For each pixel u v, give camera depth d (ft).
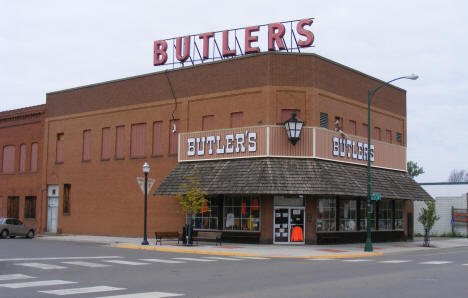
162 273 56.85
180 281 50.19
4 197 160.04
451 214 160.97
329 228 107.86
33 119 153.48
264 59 105.60
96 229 132.67
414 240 138.92
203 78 115.03
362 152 118.01
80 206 136.98
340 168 108.17
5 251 84.43
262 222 102.73
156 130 123.34
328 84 109.91
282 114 104.53
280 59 105.40
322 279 52.19
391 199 127.13
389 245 114.42
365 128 123.03
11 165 159.74
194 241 110.32
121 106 130.52
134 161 126.41
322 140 104.88
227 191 99.96
